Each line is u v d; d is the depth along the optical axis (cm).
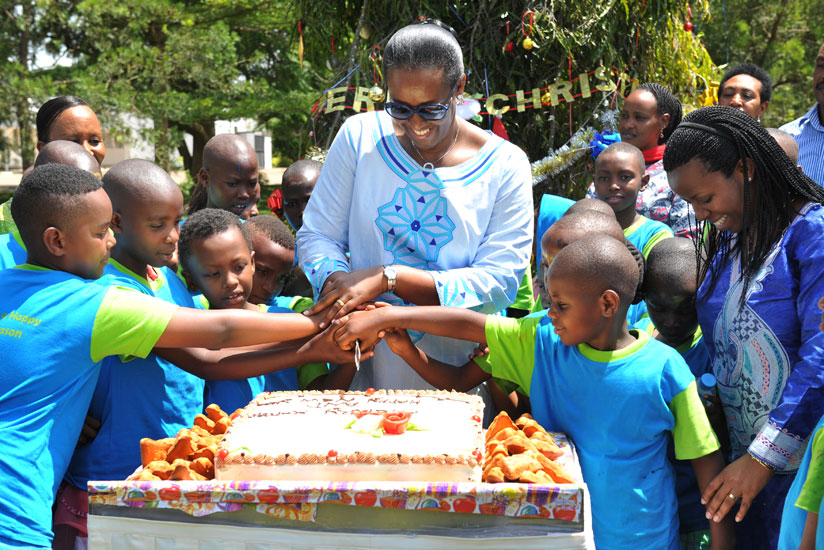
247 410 239
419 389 292
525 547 190
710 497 238
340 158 291
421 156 282
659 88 456
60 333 235
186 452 215
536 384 258
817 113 486
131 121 1295
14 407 232
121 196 267
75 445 251
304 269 290
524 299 338
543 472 201
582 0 466
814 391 232
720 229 254
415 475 200
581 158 492
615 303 235
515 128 501
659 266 276
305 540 194
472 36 468
